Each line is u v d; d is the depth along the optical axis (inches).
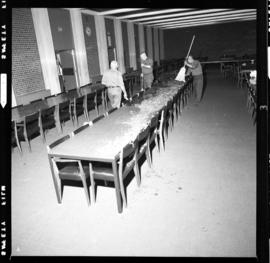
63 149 126.0
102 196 138.5
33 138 243.0
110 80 280.7
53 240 109.5
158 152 187.3
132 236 108.4
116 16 532.1
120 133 144.0
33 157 198.7
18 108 231.1
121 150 118.3
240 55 782.5
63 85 383.9
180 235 107.3
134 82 487.8
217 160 170.9
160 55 837.8
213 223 112.8
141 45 687.7
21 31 300.5
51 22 353.1
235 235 105.4
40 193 146.3
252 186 138.3
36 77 326.3
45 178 164.2
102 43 491.2
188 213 120.2
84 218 122.0
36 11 318.3
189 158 176.6
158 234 108.6
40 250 104.4
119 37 560.7
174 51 851.4
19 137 197.8
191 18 603.8
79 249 103.6
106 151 120.1
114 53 553.9
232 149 187.0
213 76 599.2
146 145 159.8
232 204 124.5
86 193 128.3
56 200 138.4
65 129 263.6
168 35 844.6
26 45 308.7
